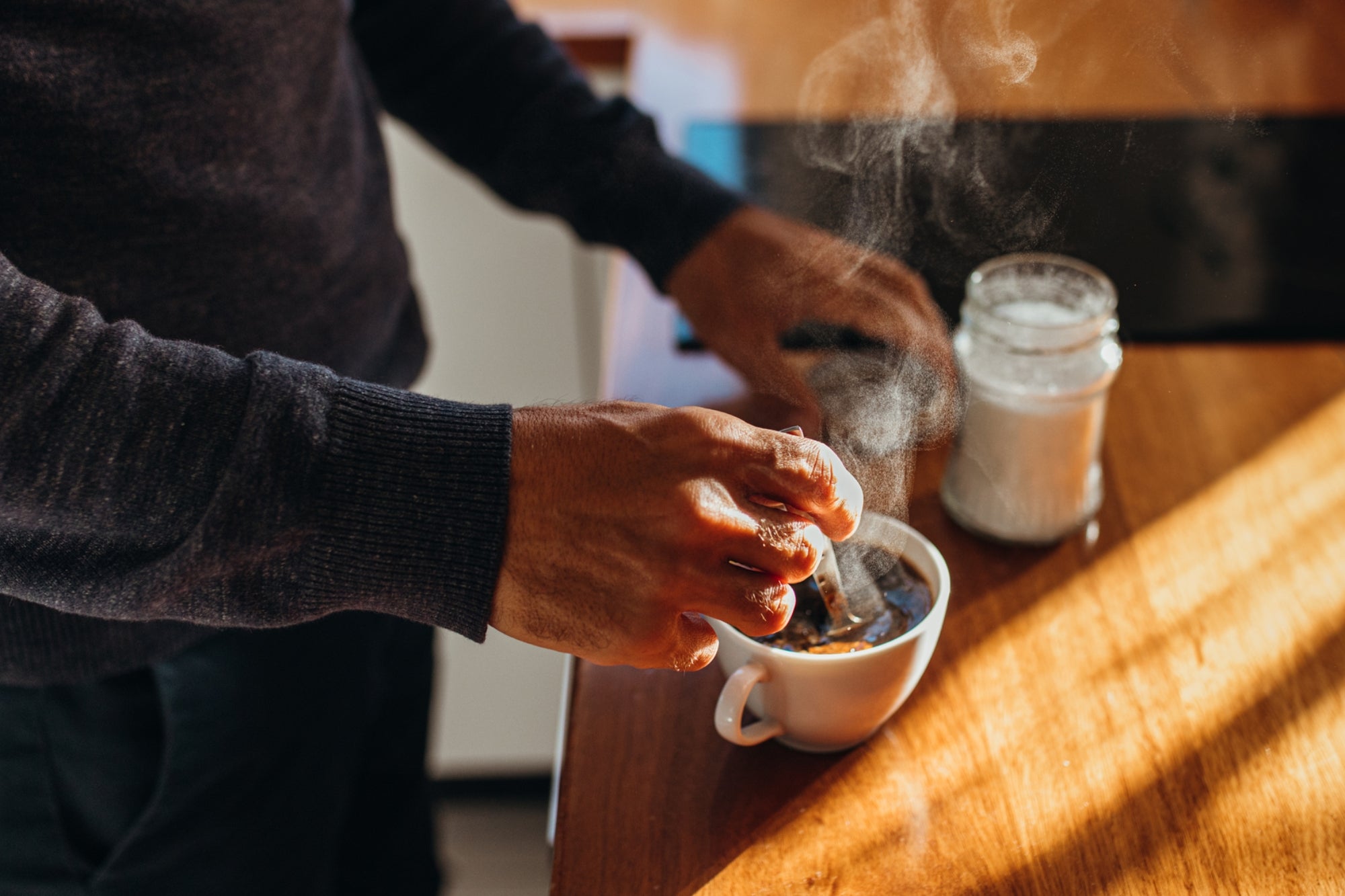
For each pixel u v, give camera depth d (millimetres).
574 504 516
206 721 803
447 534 508
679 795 577
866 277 719
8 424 463
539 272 1603
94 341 485
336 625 880
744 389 833
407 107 914
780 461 525
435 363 1686
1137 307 877
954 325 775
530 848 1729
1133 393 824
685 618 551
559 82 880
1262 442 773
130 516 487
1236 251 909
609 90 1513
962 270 755
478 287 1615
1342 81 1107
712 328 780
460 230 1563
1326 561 678
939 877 523
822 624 604
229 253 697
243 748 828
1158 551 700
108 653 723
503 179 889
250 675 810
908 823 551
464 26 884
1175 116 874
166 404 487
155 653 747
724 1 1401
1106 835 535
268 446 489
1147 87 611
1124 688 611
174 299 682
